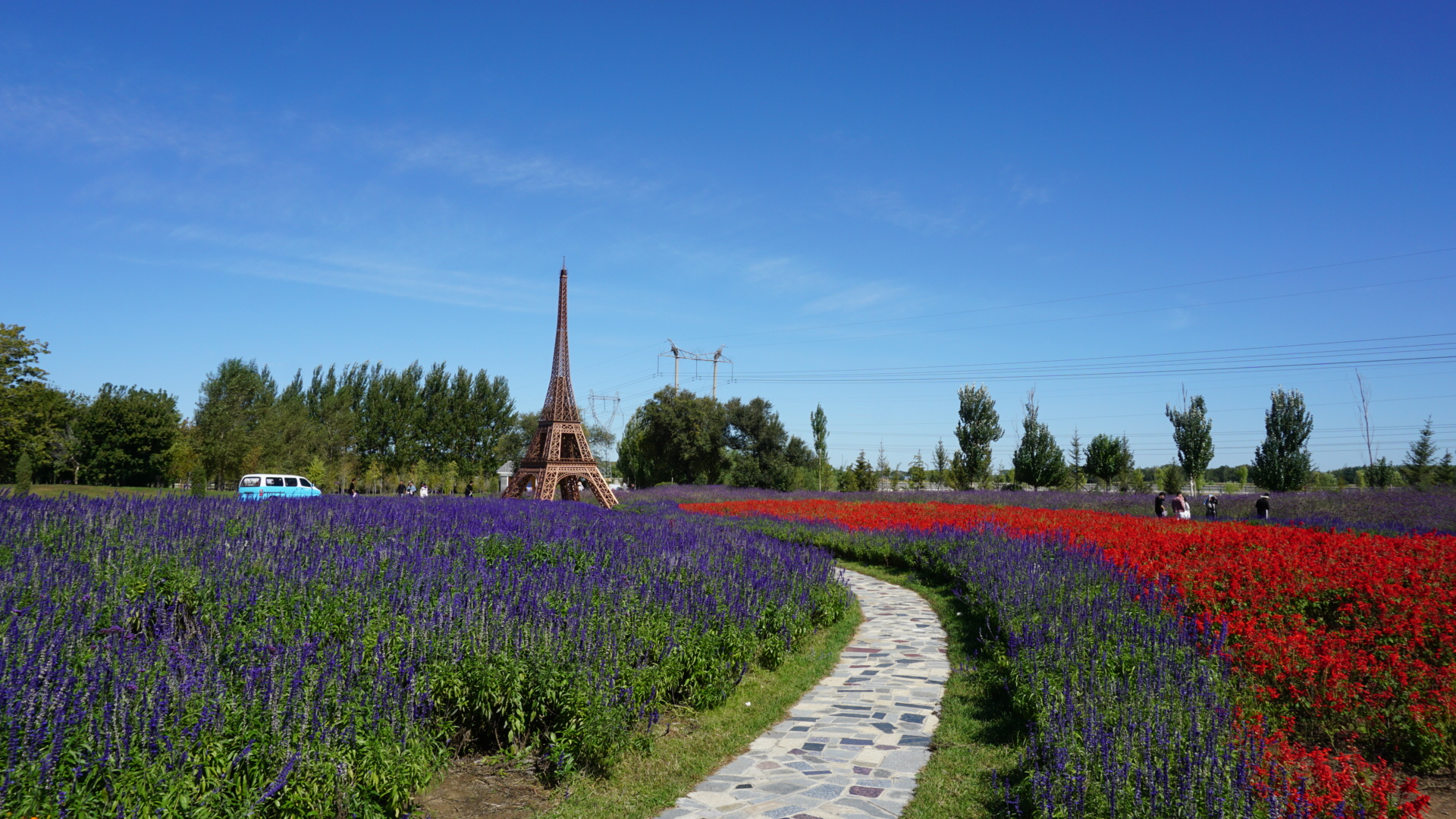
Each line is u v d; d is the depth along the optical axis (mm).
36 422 40438
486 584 8289
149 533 10391
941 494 46125
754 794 5992
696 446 67875
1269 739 5148
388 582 8156
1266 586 9898
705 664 8180
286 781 4504
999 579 12359
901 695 8805
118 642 5391
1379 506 29859
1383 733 6332
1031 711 7016
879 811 5648
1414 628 8211
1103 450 55125
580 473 45344
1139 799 4406
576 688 6270
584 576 9875
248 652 5723
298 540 11094
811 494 49125
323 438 61156
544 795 5840
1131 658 7207
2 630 5223
